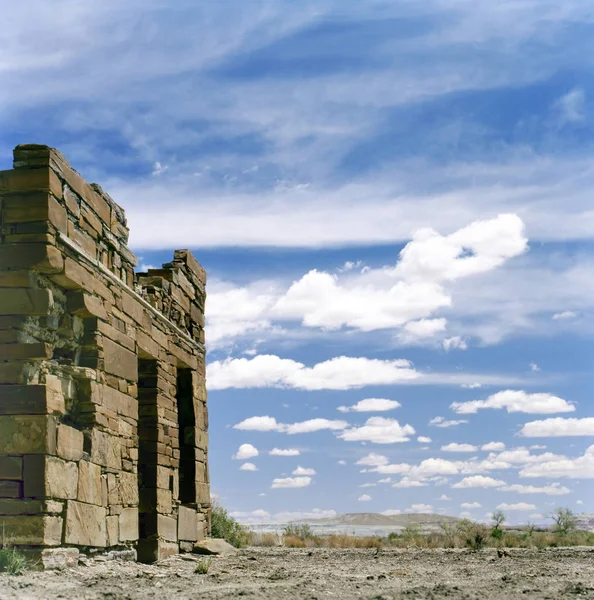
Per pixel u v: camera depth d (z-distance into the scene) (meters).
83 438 13.56
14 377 12.30
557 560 17.89
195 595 10.28
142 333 16.92
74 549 12.88
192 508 20.27
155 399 17.64
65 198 13.57
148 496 17.14
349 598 10.02
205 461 21.64
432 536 32.28
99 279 14.73
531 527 33.47
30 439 12.16
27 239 12.73
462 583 12.12
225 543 20.92
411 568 15.64
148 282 18.98
